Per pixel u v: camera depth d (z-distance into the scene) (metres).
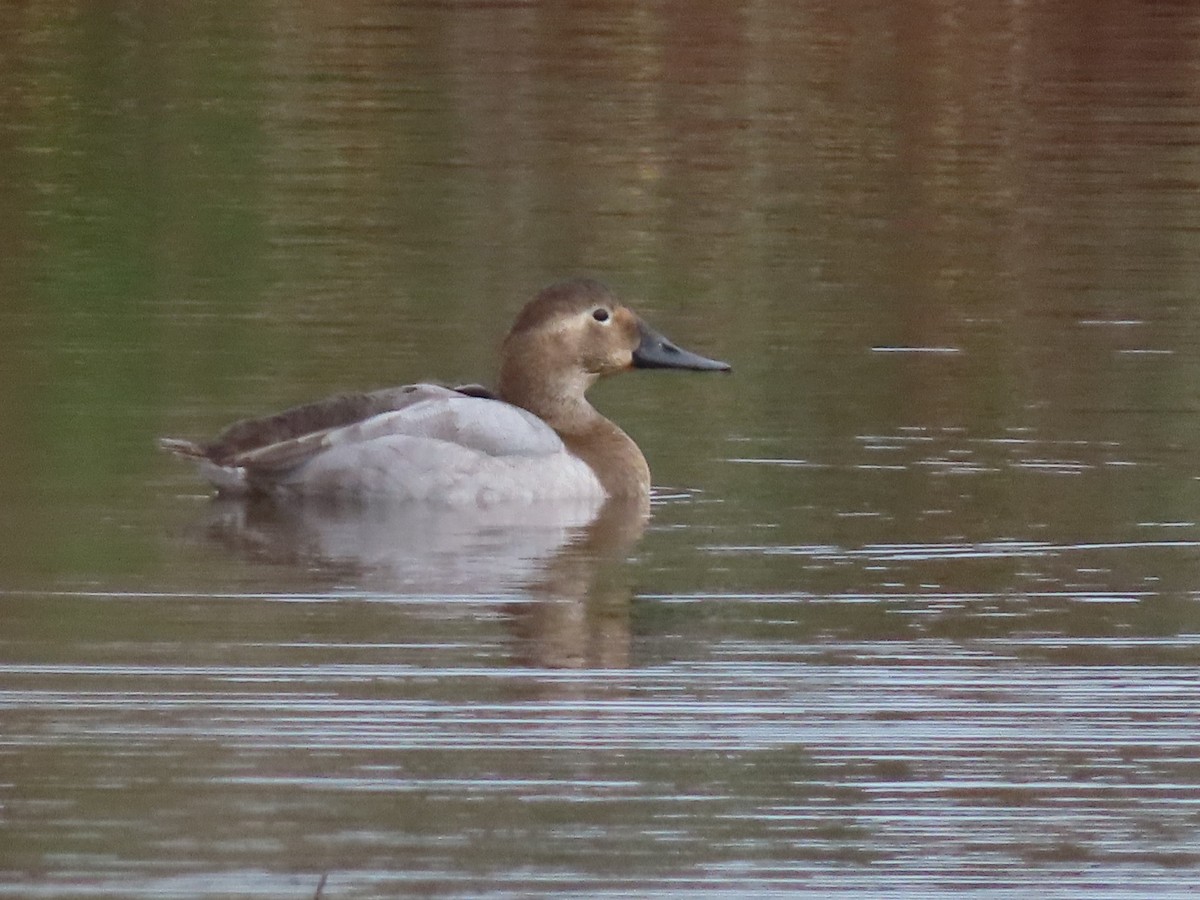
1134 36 30.44
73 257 20.39
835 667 11.48
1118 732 10.80
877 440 15.59
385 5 32.03
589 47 29.91
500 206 22.83
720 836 9.77
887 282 20.25
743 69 28.91
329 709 10.82
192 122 25.95
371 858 9.45
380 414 14.36
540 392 15.05
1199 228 22.30
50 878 9.21
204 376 16.75
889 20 31.34
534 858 9.50
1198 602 12.44
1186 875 9.59
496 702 10.96
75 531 13.37
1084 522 13.81
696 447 15.52
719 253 21.23
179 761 10.27
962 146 25.66
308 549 13.18
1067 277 20.47
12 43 29.27
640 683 11.23
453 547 13.27
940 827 9.93
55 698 10.85
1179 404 16.44
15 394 16.14
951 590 12.60
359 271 20.17
